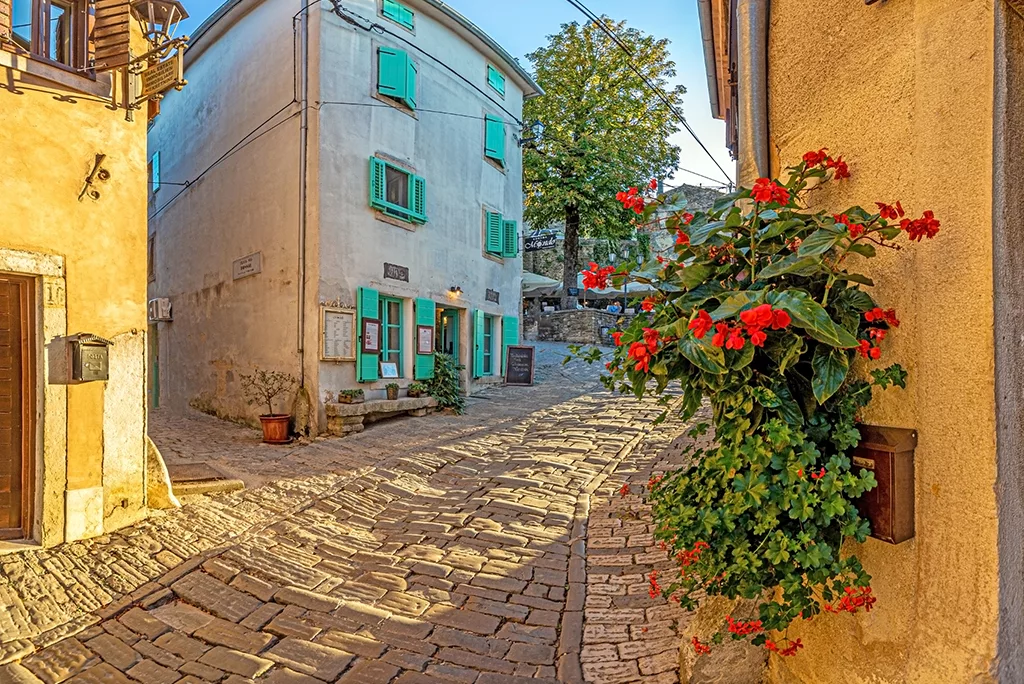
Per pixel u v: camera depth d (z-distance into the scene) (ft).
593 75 62.08
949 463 5.53
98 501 15.29
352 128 30.55
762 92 8.36
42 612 11.88
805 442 6.23
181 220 40.50
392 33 32.71
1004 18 5.11
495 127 42.32
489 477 20.25
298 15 30.07
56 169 14.80
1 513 14.56
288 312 29.96
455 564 13.88
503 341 44.42
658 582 12.64
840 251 6.83
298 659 10.36
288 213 30.27
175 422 33.35
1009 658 5.13
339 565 13.98
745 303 5.83
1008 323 5.19
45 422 14.55
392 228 32.73
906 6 6.15
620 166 61.57
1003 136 5.11
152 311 41.57
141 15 16.03
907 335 6.11
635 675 9.65
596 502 17.61
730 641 8.49
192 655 10.55
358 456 23.79
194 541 15.12
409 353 33.58
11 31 14.15
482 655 10.47
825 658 7.16
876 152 6.55
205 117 37.81
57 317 14.76
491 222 42.34
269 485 19.84
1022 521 5.31
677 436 24.32
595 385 42.78
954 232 5.49
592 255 81.56
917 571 5.92
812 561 6.02
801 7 7.73
